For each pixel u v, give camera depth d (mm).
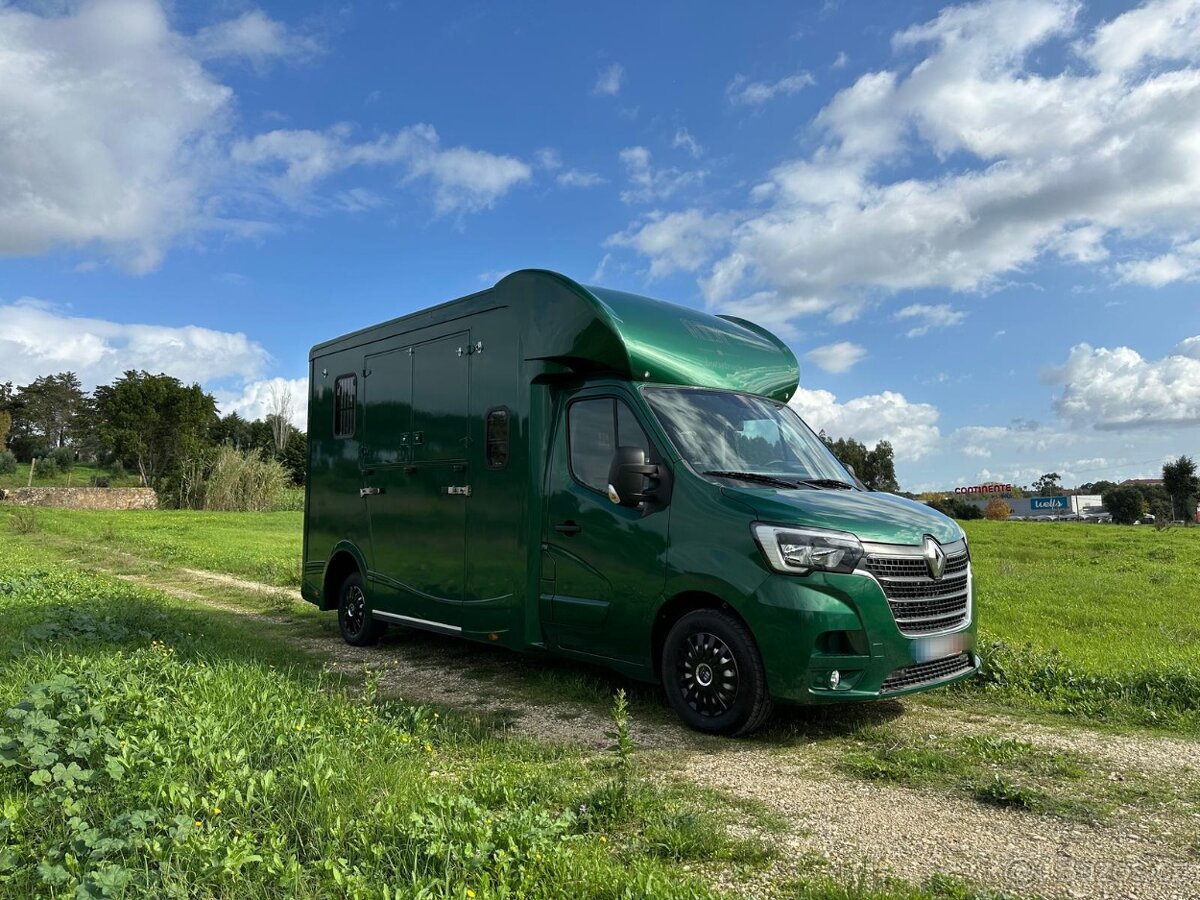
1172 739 5535
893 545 5457
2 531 27172
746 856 3662
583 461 6535
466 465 7543
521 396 6984
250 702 5227
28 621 8430
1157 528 34844
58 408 89438
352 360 9422
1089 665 7121
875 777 4758
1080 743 5441
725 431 6387
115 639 7660
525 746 5289
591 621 6324
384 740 4906
